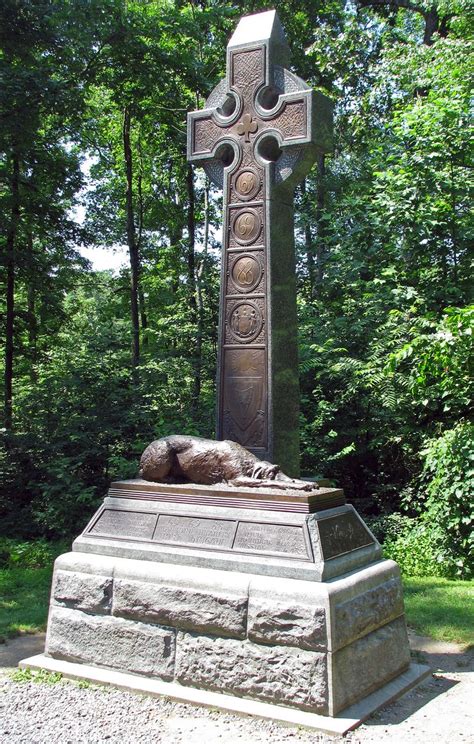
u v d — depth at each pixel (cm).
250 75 517
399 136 982
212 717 384
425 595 662
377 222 1003
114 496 493
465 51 1127
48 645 472
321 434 966
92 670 446
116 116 1803
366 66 1578
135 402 1099
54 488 936
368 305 1016
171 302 1767
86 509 962
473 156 968
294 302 525
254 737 359
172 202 2014
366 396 930
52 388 1100
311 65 1659
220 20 1402
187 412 1075
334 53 1573
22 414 1101
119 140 1911
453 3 1209
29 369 1552
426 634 554
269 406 490
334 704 374
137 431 1070
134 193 2002
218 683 406
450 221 964
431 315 932
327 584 389
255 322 500
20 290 1703
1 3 1155
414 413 923
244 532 429
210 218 1927
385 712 395
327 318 1075
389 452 958
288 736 359
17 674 448
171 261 1934
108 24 1242
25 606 638
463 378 792
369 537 465
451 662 489
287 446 505
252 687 395
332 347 988
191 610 419
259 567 411
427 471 897
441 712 395
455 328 721
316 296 1192
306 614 382
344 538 434
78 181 1527
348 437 968
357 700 394
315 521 413
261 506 431
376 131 1386
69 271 1634
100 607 454
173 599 426
